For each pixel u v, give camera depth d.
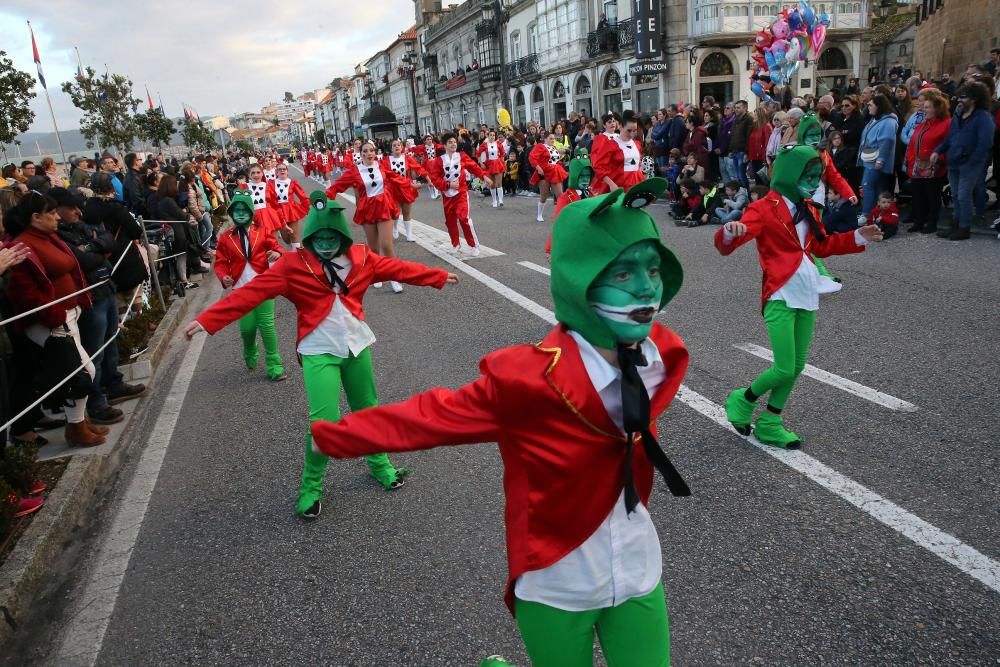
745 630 2.96
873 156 10.03
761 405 5.09
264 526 4.20
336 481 4.68
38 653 3.32
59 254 5.33
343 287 4.12
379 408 1.97
